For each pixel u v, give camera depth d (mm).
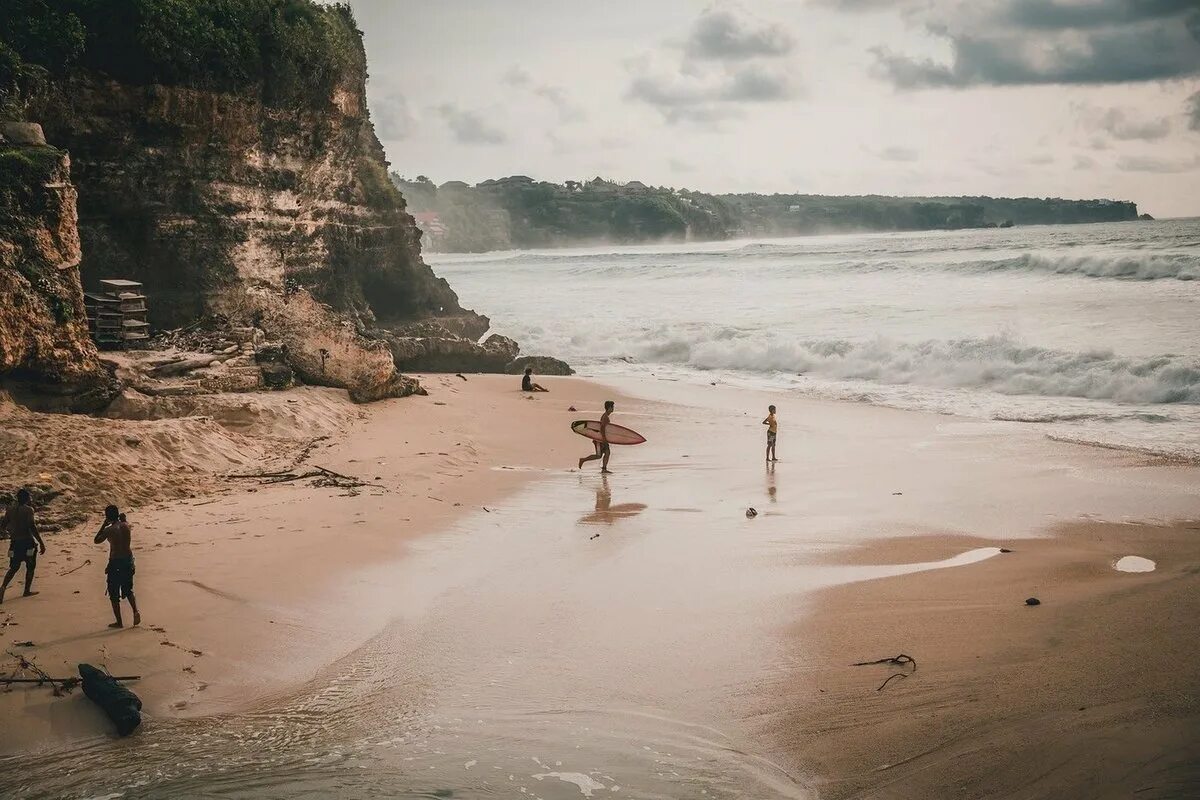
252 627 11164
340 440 22188
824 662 10180
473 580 13266
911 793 7543
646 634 11250
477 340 48469
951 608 11633
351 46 39781
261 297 27828
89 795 7766
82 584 11984
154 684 9633
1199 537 14633
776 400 30406
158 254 29672
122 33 26984
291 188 35094
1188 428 23578
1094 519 16078
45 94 25375
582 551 14719
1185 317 37000
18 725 8703
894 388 31953
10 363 18203
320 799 7688
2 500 14336
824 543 15125
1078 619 10828
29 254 18781
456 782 7969
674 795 7727
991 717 8570
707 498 18344
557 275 92875
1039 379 29844
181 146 29500
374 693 9750
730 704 9344
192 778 8062
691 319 49125
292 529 14945
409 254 47031
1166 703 8500
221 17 30109
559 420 26922
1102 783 7367
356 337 27016
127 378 21172
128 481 16312
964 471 20172
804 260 87250
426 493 18031
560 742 8688
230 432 20359
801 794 7680
